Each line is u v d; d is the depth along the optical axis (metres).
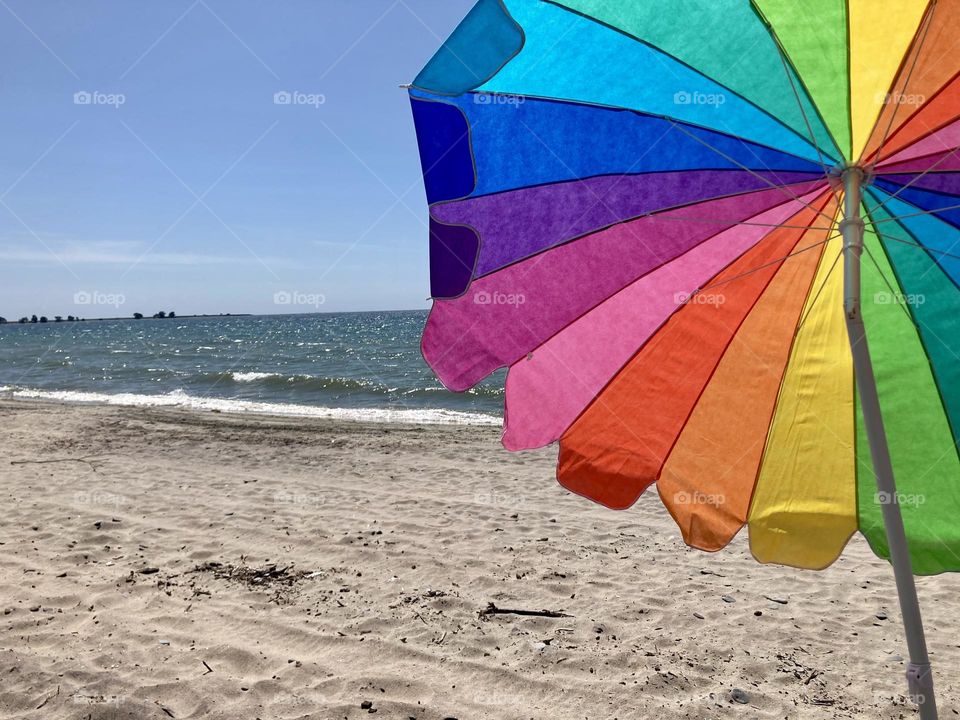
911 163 1.73
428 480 9.17
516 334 2.09
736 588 5.46
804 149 1.78
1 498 7.63
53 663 3.86
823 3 1.61
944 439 2.03
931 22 1.56
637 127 1.90
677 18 1.74
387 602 5.02
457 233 1.92
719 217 1.97
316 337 63.75
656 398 2.18
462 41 1.78
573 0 1.74
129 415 15.44
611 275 2.08
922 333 2.02
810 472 2.13
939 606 5.12
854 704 3.77
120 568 5.52
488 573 5.66
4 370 30.47
